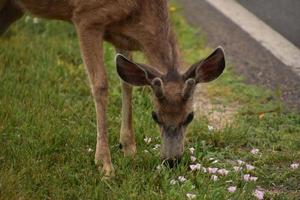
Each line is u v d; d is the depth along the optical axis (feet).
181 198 30.32
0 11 38.73
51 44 49.96
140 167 34.19
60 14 35.86
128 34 34.47
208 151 36.81
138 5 33.83
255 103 44.21
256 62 51.01
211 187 31.81
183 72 32.68
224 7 62.80
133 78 32.27
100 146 33.68
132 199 30.27
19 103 38.78
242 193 31.37
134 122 38.73
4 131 35.73
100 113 33.83
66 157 34.17
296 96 45.60
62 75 45.03
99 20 33.94
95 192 30.66
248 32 56.59
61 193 30.48
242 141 38.40
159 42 33.68
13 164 32.30
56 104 40.27
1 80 41.96
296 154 36.68
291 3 53.62
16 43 49.16
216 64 32.04
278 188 33.55
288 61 51.01
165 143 31.94
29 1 36.17
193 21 59.16
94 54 34.14
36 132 35.88
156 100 31.71
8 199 29.17
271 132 39.65
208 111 42.98
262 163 35.83
